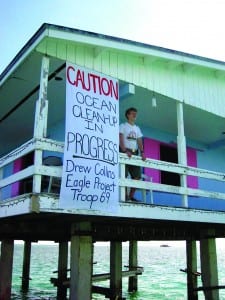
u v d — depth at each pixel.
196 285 9.41
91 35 5.64
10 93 7.20
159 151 9.45
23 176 5.20
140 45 6.24
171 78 6.94
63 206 4.91
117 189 5.49
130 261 11.09
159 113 8.42
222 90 7.82
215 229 7.84
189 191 6.45
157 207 5.97
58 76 6.46
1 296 7.30
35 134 5.07
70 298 5.49
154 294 13.23
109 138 5.55
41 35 5.25
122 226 7.12
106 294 8.74
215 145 10.49
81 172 5.10
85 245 5.73
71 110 5.21
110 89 5.79
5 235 7.61
